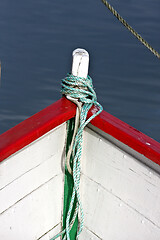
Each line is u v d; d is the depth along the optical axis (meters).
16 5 13.22
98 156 3.13
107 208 3.21
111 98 9.57
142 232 3.05
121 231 3.17
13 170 2.84
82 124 2.96
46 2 13.47
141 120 9.12
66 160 3.12
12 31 11.73
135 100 9.59
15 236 3.04
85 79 3.02
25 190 3.00
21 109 9.05
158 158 2.75
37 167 3.02
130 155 2.96
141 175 2.94
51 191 3.22
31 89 9.64
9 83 9.73
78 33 11.80
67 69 10.38
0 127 8.48
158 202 2.90
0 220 2.89
